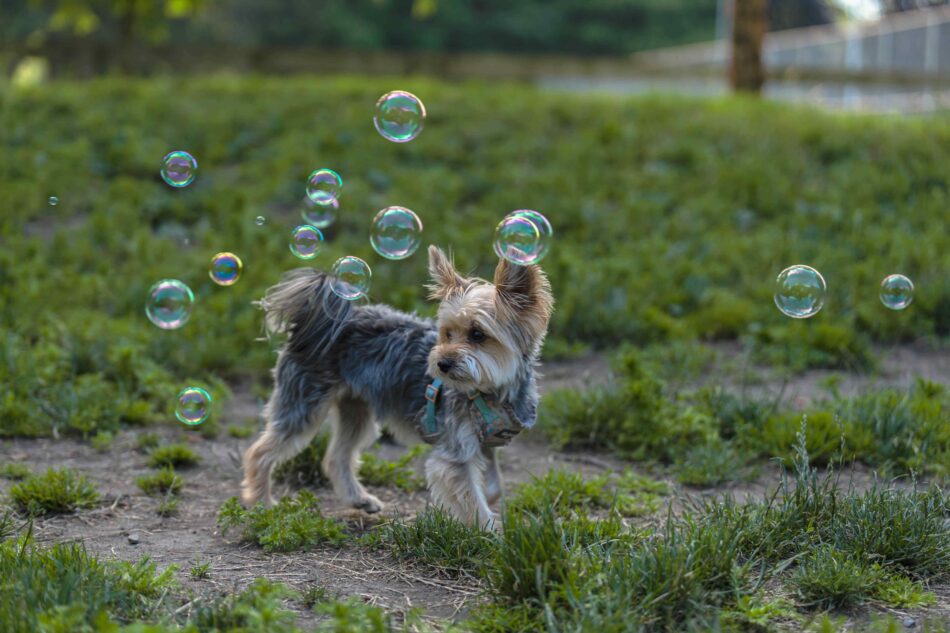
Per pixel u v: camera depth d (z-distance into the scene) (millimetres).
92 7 28391
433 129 13953
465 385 4758
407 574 4406
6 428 6422
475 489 4824
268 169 12406
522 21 42875
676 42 43688
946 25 20562
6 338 7480
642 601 3699
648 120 14367
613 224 10766
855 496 4754
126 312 8648
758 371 7891
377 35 41188
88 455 6199
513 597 3908
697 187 11820
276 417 5379
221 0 37938
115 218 10734
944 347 8398
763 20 16609
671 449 6168
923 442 5961
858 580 4016
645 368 7629
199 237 10555
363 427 5555
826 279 9266
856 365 7914
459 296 4969
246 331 8180
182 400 5699
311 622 3850
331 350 5340
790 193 11492
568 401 6750
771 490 5629
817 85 20453
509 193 11539
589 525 4562
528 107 14930
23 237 10188
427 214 10891
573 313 8672
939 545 4418
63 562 3992
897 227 10445
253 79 16906
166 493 5609
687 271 9625
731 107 15000
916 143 12852
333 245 10172
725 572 3994
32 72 24641
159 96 15148
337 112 14586
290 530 4750
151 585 4012
